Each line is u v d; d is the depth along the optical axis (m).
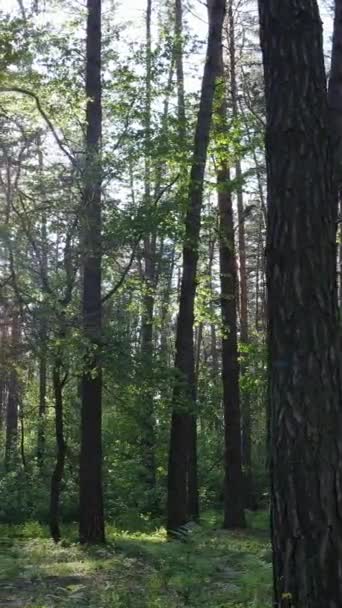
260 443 29.36
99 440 14.25
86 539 13.81
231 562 9.91
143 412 15.59
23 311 11.58
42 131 13.07
